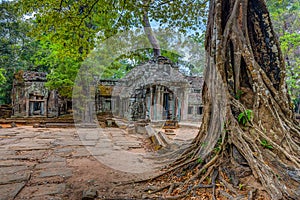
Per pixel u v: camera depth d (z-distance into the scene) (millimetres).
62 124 9883
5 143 5941
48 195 2631
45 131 8500
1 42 12492
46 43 9922
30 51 13594
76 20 6062
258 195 2275
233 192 2402
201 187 2580
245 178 2533
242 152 2709
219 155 2932
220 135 3176
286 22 12219
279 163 2559
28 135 7461
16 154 4688
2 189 2770
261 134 2846
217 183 2613
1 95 13086
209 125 3596
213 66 3535
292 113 3324
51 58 9945
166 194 2588
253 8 3633
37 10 5602
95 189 2748
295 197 2135
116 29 6047
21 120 10195
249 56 3273
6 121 10031
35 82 10914
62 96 11922
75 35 6332
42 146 5609
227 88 3221
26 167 3752
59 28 6121
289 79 11805
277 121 2992
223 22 3561
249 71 3262
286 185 2301
